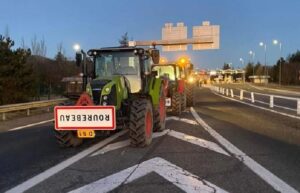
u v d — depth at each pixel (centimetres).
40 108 2845
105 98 1077
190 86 2736
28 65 3164
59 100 2919
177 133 1362
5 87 2911
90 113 1025
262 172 811
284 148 1083
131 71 1253
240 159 935
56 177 789
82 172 824
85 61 1278
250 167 853
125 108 1157
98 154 1012
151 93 1303
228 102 3319
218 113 2202
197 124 1641
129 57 1256
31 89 3116
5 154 1057
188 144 1142
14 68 2981
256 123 1689
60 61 6131
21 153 1066
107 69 1265
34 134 1467
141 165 873
